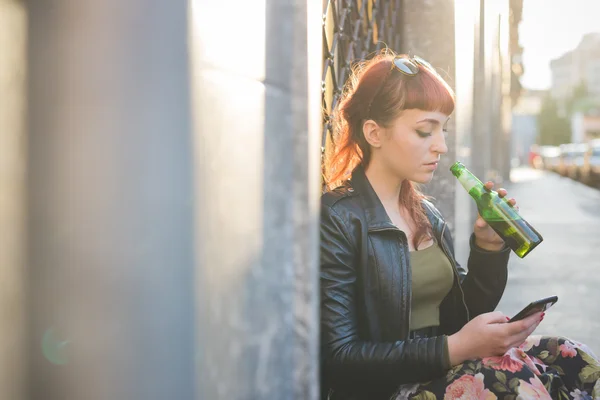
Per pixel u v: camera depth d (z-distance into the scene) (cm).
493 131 1269
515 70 2205
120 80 67
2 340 63
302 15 106
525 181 3123
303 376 109
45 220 66
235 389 86
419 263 190
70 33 66
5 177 63
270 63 101
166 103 68
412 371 164
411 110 184
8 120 63
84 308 66
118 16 67
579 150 3378
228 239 85
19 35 65
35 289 66
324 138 246
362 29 314
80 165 66
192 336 71
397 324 180
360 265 179
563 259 754
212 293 79
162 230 68
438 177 356
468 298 202
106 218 67
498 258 198
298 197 108
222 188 82
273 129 101
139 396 67
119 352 67
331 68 256
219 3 81
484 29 641
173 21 69
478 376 159
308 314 108
